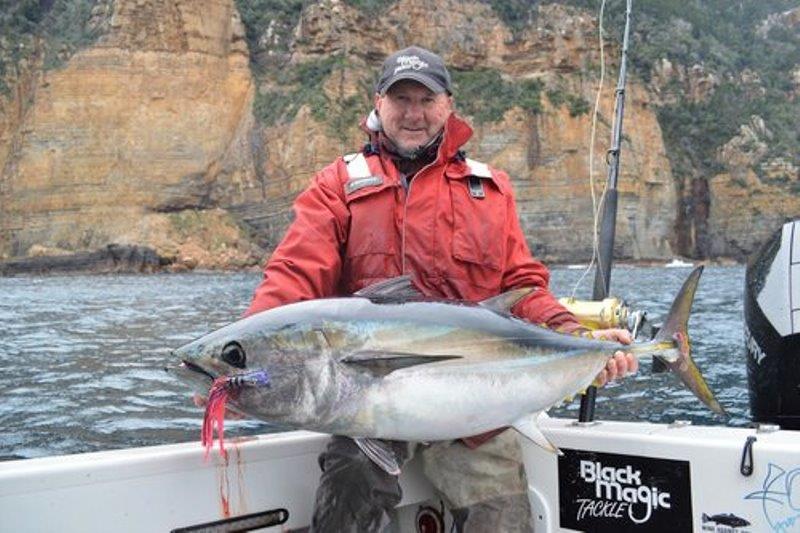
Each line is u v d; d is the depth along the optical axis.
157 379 10.64
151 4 73.75
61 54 74.00
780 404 4.30
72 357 12.91
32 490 2.67
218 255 69.00
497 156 73.00
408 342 2.75
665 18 72.38
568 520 3.45
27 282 49.81
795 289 4.21
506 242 3.42
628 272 51.97
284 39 78.12
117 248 67.12
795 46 74.44
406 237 3.22
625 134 72.62
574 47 76.44
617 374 3.12
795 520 2.88
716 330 12.50
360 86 75.00
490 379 2.85
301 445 3.32
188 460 3.02
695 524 3.11
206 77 74.38
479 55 77.94
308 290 3.11
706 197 77.69
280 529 3.25
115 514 2.84
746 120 77.94
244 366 2.65
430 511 3.70
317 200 3.25
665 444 3.18
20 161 72.00
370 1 78.56
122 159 71.62
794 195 76.50
